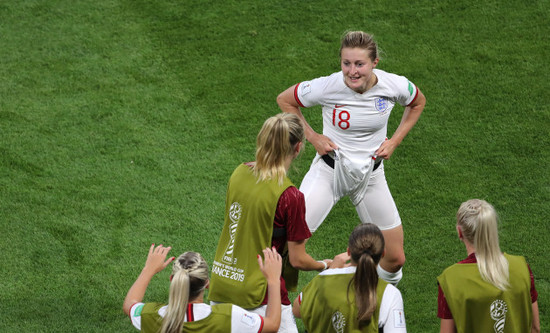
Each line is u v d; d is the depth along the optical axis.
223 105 25.80
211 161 23.45
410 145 23.73
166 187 22.36
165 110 25.64
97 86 26.73
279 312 11.96
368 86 16.14
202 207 21.59
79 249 19.84
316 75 26.86
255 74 27.06
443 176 22.44
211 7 30.38
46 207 21.36
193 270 11.38
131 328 17.14
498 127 24.11
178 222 21.02
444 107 25.09
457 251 19.70
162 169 23.08
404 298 18.19
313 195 17.28
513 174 22.28
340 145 17.02
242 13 29.95
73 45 28.67
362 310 11.29
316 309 11.83
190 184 22.50
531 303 12.02
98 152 23.77
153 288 18.62
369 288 11.31
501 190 21.72
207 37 28.86
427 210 21.19
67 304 17.86
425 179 22.36
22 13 30.27
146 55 28.17
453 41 27.83
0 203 21.42
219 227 20.89
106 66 27.67
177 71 27.41
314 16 29.55
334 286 11.73
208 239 20.42
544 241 19.77
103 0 31.05
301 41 28.44
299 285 19.08
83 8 30.53
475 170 22.58
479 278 11.77
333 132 17.02
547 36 27.69
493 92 25.53
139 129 24.83
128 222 20.94
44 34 29.20
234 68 27.41
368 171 17.05
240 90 26.38
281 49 28.14
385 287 11.69
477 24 28.48
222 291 13.82
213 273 14.02
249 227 13.35
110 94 26.38
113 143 24.19
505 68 26.47
